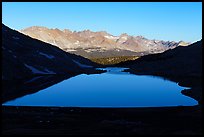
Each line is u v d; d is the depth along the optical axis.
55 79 165.38
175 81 158.38
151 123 66.88
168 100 98.00
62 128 62.97
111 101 96.50
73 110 81.62
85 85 141.38
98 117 73.56
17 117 72.62
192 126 63.69
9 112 77.69
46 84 141.50
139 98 102.44
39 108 83.75
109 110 81.56
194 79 153.25
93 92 117.50
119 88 130.62
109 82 155.38
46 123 67.31
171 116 73.62
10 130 61.16
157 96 106.94
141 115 75.25
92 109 82.75
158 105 88.94
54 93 112.75
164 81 159.50
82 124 66.44
